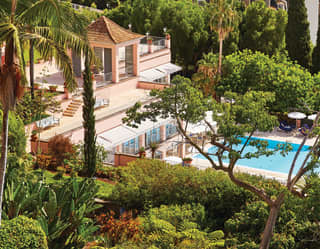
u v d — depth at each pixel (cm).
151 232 1825
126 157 2848
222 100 4838
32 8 1358
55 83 3775
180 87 1817
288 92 4250
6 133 1321
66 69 1537
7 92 1267
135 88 4247
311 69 5112
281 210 1988
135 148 3581
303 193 1780
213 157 3706
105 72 4112
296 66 4594
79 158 2703
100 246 1741
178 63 6166
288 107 4288
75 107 3456
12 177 1802
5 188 1777
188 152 3806
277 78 4322
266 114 1775
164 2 6538
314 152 1878
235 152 1742
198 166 3120
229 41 5962
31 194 1778
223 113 1795
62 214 1711
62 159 2664
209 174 2311
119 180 2473
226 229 2044
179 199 2216
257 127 1775
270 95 1848
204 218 2092
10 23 1259
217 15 4547
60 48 1511
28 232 1471
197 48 6159
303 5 5038
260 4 6038
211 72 4659
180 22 6006
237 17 4641
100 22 4141
